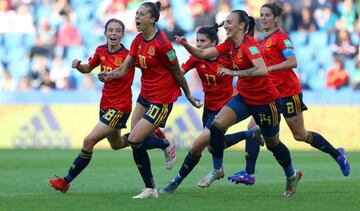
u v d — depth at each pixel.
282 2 68.75
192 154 28.52
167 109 27.09
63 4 72.94
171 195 28.05
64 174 38.81
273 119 26.56
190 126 60.19
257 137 30.52
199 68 30.64
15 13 73.19
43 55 71.00
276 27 30.98
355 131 58.91
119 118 29.14
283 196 27.86
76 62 30.02
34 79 70.56
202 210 23.44
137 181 34.94
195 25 69.25
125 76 28.89
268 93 26.22
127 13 71.75
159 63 26.69
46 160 48.88
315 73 66.56
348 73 65.94
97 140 28.91
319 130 59.38
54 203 25.19
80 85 68.88
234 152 57.00
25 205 24.62
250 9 69.06
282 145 27.27
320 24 68.06
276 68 29.89
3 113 63.22
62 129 62.09
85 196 27.61
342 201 26.22
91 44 71.25
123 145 32.12
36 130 62.62
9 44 72.06
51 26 72.12
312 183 33.28
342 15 68.50
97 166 44.28
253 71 25.27
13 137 62.97
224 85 30.55
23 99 63.09
